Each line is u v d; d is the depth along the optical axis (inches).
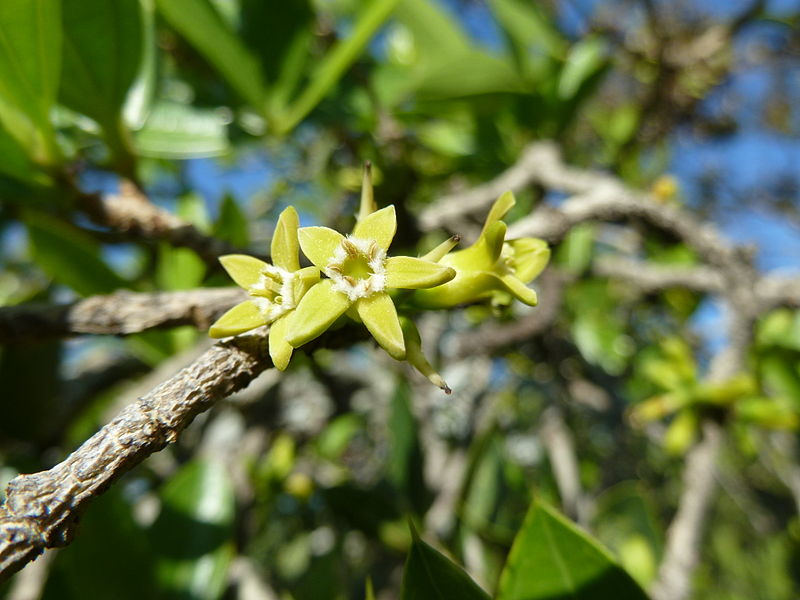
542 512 2.5
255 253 3.5
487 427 5.5
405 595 2.3
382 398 7.4
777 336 5.5
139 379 5.8
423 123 6.0
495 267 2.3
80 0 3.2
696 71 8.8
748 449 5.3
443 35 5.5
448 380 7.1
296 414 7.6
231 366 2.0
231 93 4.9
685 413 5.2
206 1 4.0
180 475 4.4
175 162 6.6
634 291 7.8
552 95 5.6
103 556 3.9
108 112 3.5
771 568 12.0
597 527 6.1
